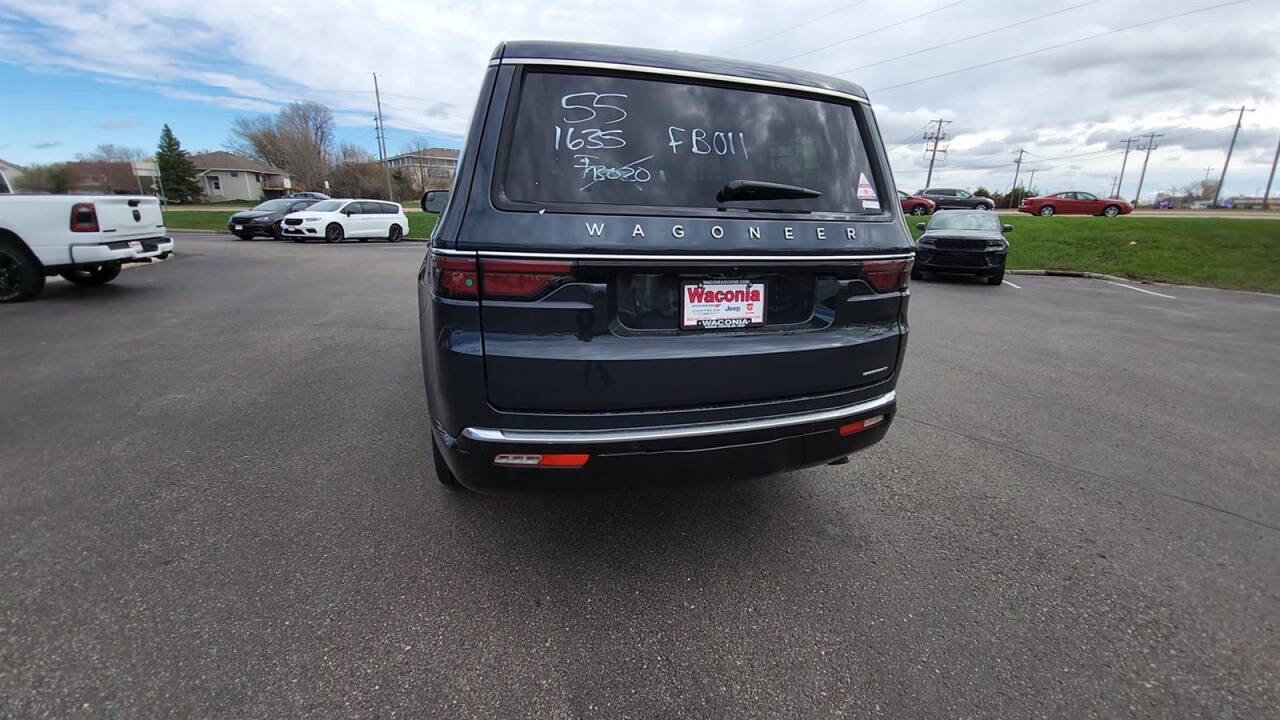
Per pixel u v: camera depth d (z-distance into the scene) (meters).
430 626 2.09
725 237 2.06
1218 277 13.66
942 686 1.89
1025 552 2.61
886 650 2.04
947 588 2.36
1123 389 4.99
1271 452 3.72
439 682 1.85
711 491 3.10
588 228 1.93
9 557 2.38
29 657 1.88
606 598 2.26
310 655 1.93
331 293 8.85
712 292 2.10
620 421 2.02
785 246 2.15
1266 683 1.93
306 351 5.55
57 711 1.69
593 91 2.09
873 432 2.48
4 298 7.53
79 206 7.51
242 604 2.16
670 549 2.58
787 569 2.46
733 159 2.19
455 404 1.98
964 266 12.23
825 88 2.43
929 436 3.90
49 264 7.54
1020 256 16.86
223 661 1.89
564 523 2.76
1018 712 1.80
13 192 7.88
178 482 3.02
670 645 2.04
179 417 3.88
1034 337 7.09
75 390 4.35
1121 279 13.92
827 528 2.78
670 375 2.03
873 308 2.39
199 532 2.59
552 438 1.98
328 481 3.07
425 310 2.67
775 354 2.16
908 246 2.47
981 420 4.20
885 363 2.46
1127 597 2.33
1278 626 2.18
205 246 16.84
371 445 3.51
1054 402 4.62
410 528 2.68
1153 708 1.82
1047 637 2.11
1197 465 3.51
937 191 34.41
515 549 2.55
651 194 2.06
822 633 2.11
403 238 21.88
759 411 2.19
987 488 3.19
